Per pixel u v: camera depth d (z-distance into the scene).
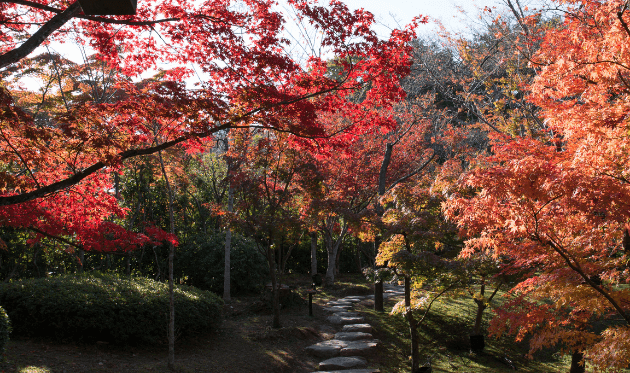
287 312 12.82
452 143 15.66
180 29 5.41
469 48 13.18
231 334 10.19
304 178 11.06
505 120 11.98
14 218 5.15
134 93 5.33
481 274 9.41
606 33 5.10
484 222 5.40
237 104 5.78
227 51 5.59
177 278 15.63
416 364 8.78
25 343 7.43
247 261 15.54
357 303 14.36
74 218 5.71
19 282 8.68
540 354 10.43
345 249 22.45
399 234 9.40
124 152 4.94
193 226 16.95
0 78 9.77
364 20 6.32
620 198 4.24
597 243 5.50
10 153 5.02
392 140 17.28
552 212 4.88
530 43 9.69
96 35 5.52
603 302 5.51
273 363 8.63
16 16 5.34
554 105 6.28
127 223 13.15
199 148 6.12
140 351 8.23
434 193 9.45
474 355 10.19
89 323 7.92
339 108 6.77
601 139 4.71
